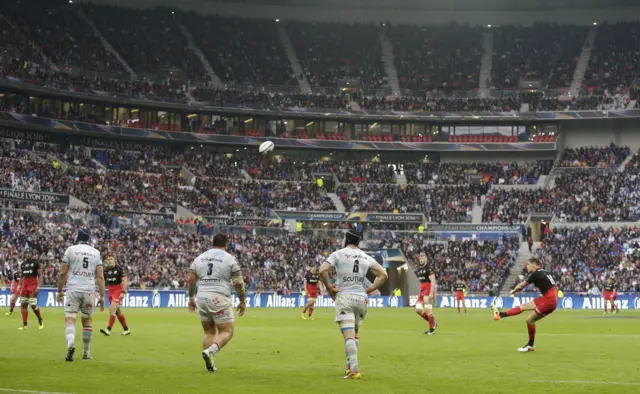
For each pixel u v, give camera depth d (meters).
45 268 62.97
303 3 114.25
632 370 16.61
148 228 74.88
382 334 29.30
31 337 25.47
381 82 104.94
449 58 109.00
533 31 112.44
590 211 88.06
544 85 103.88
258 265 75.69
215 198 87.19
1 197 70.44
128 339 25.33
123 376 14.93
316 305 72.50
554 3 113.69
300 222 87.94
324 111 99.06
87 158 85.50
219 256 15.81
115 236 71.88
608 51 106.56
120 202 80.31
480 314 54.88
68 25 96.81
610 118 96.31
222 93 97.44
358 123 102.38
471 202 91.88
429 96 103.19
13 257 62.12
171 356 19.64
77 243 18.38
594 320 44.72
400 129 102.69
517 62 107.38
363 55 108.75
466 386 13.86
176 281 69.06
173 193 85.12
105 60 94.44
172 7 110.00
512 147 98.50
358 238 15.68
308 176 95.31
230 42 106.56
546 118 98.31
